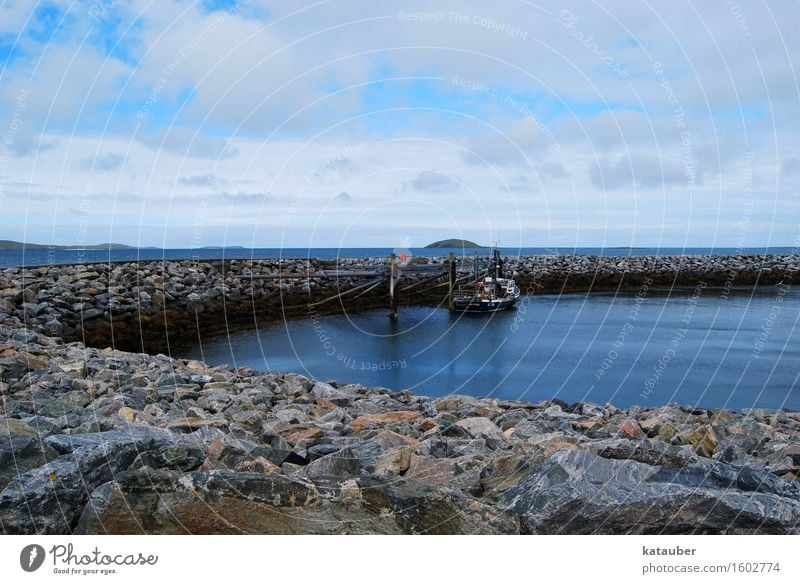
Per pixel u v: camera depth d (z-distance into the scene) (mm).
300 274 31250
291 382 11328
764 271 46438
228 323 26406
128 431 5676
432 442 6203
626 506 4398
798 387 16469
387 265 33438
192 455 5203
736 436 7754
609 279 43875
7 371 9172
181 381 10195
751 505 4531
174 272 27531
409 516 4387
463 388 16562
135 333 22875
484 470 5449
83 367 10078
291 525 4332
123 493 4328
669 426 7734
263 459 5289
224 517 4324
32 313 20266
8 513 4172
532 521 4410
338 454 5328
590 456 4887
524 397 15656
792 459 6660
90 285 23766
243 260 31406
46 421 6242
